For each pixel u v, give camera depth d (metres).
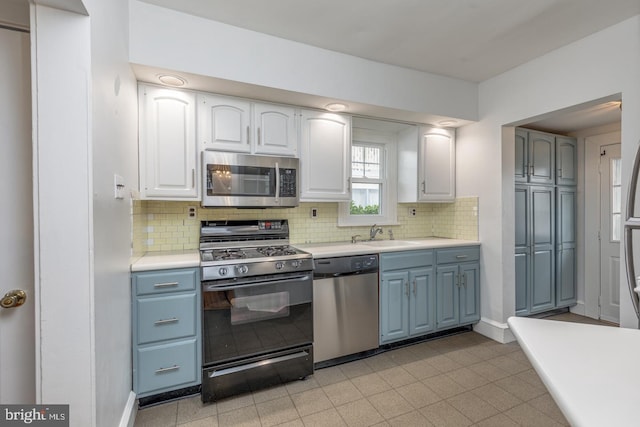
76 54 1.09
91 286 1.11
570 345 0.88
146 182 2.09
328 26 2.08
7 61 1.20
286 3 1.85
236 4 1.86
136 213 2.07
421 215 3.61
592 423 0.56
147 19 1.86
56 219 1.08
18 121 1.21
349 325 2.46
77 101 1.09
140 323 1.85
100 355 1.19
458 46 2.34
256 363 2.09
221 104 2.29
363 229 3.27
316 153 2.63
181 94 2.18
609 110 2.87
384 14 1.96
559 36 2.21
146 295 1.87
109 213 1.34
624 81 2.01
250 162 2.34
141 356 1.85
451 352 2.64
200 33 1.98
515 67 2.69
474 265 3.02
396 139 3.46
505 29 2.12
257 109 2.41
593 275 3.44
